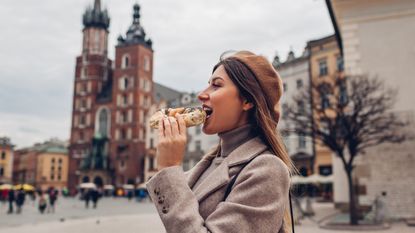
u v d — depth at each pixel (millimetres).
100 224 16281
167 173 1322
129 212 25938
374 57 16562
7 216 21703
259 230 1238
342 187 20141
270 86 1534
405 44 16344
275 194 1294
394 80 16125
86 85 75688
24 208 30688
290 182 1484
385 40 16578
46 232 13258
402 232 11523
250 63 1524
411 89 15867
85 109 74625
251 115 1547
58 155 101875
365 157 15875
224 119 1488
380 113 14867
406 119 15594
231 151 1530
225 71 1527
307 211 18156
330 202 33094
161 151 1371
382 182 15500
